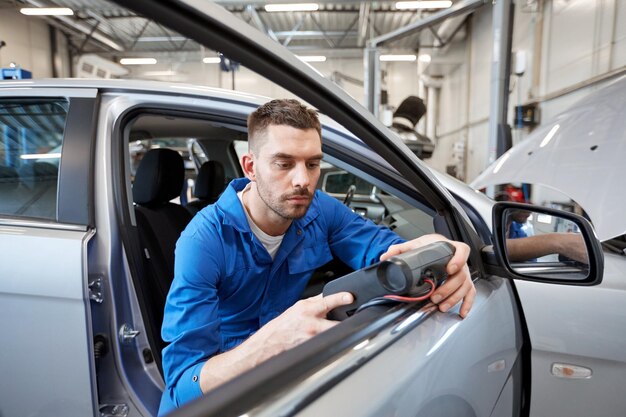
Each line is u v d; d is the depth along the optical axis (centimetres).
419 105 510
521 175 131
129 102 115
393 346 56
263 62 50
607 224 102
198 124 184
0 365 107
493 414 83
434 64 1036
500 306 87
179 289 78
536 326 97
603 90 141
